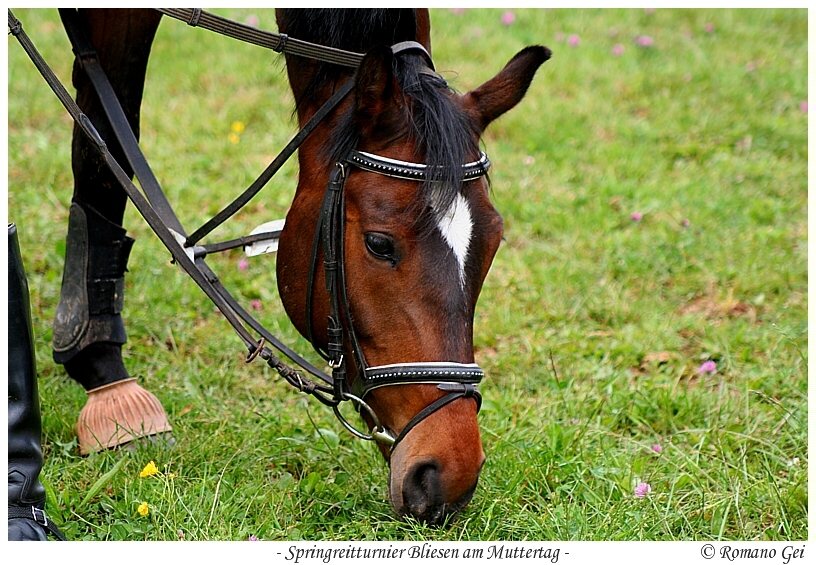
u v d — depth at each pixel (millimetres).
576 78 10570
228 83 10172
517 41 11398
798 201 8039
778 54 11469
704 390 5355
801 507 4246
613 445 4824
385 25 3846
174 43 10984
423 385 3438
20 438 3744
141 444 4633
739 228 7484
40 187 7777
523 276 6805
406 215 3418
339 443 4781
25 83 9633
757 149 9148
